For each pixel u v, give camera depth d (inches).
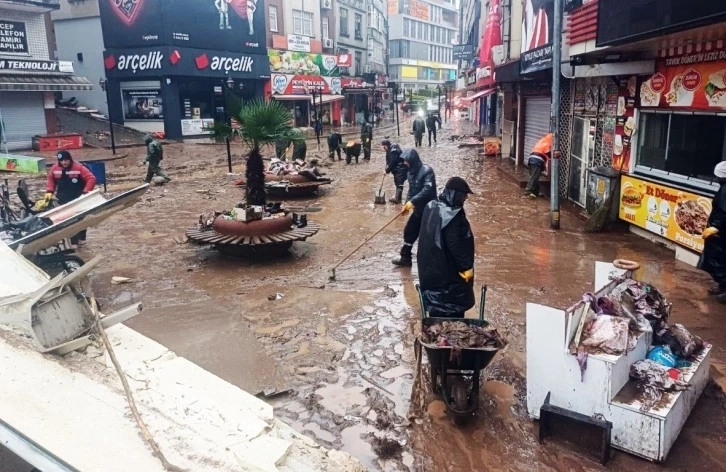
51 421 99.7
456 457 151.6
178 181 717.3
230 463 97.7
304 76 1809.8
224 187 663.8
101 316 136.9
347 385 190.1
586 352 153.0
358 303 268.4
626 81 395.9
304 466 106.3
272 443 106.4
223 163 923.4
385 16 3105.3
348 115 2207.2
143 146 1192.2
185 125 1371.8
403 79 3570.4
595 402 152.8
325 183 596.7
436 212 200.7
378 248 377.1
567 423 154.3
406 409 174.9
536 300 269.3
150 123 1374.3
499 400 179.3
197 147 1211.2
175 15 1304.1
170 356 131.0
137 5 1290.6
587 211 444.8
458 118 2667.3
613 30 304.0
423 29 3762.3
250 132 350.9
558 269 317.1
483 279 301.4
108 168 859.4
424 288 209.8
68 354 121.9
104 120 1389.0
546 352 159.8
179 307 265.0
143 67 1320.1
